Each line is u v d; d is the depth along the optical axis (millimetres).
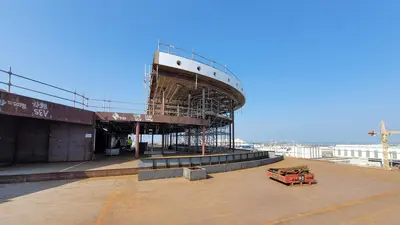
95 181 12586
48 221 6707
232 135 32625
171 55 21047
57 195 9602
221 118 28094
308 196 10508
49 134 16875
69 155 17266
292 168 14320
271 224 6848
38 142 16859
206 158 18016
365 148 91000
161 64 20484
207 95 27797
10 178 11656
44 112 14188
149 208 8188
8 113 12195
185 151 28422
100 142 29891
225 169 18094
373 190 12117
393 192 11648
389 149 85625
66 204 8391
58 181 12312
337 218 7512
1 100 11906
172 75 22203
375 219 7488
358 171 19594
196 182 13281
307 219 7359
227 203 9070
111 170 14016
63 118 15516
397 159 82438
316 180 14922
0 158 15391
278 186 12625
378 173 18547
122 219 7023
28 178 11984
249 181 13938
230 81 25844
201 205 8711
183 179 14094
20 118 16375
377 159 80625
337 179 15477
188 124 22109
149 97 30500
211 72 23297
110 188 11102
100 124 23031
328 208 8641
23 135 16406
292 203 9242
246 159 22531
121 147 33219
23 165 15195
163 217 7289
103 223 6656
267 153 27531
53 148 16859
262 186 12531
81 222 6695
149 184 12367
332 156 95875
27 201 8680
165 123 21484
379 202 9641
